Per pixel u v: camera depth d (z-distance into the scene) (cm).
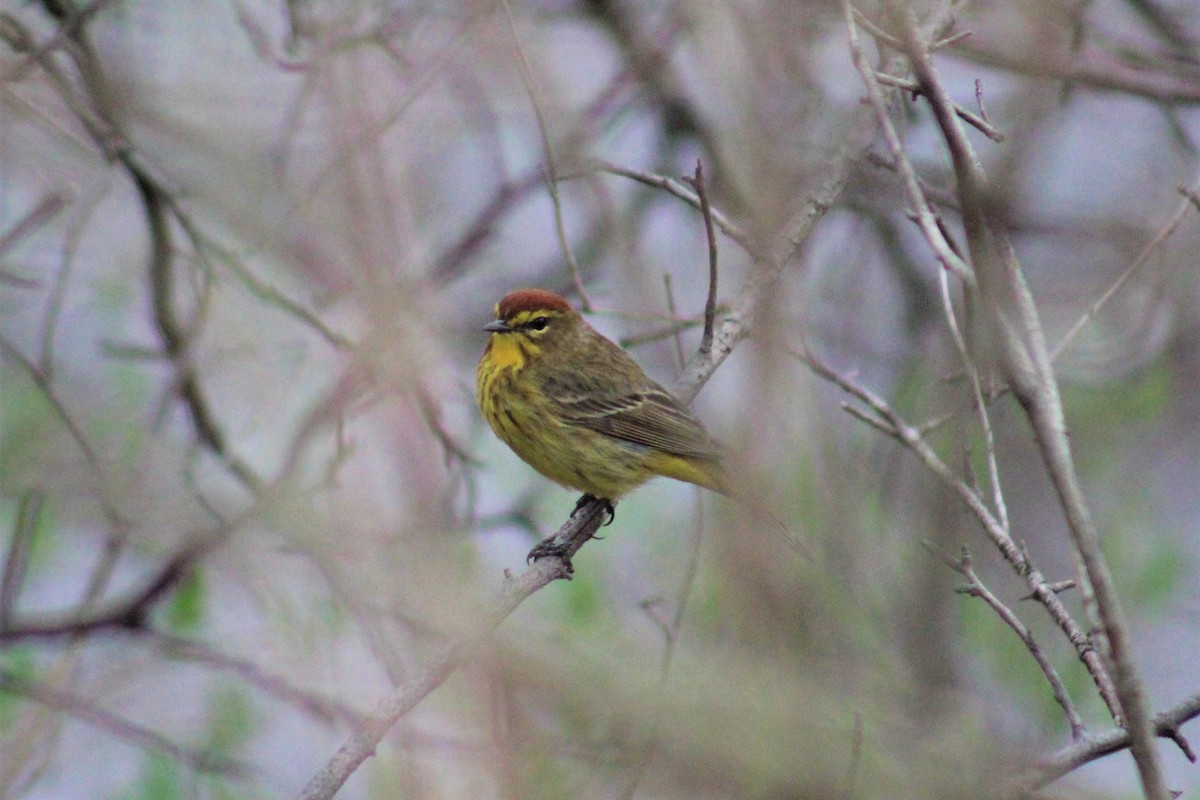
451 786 989
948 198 1117
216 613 1270
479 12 1274
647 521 1361
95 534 1283
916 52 683
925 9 1090
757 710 916
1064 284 1581
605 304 1538
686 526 1354
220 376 1307
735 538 902
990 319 652
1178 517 1457
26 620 1157
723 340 1122
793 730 913
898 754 952
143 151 1294
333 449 1308
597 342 1305
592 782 1019
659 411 1173
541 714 1093
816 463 1002
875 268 1598
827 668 931
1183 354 1523
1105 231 1577
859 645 998
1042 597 838
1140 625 1345
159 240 1253
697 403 1270
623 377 1274
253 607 1255
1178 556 1395
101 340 1303
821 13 1109
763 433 917
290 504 1119
